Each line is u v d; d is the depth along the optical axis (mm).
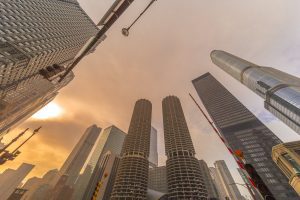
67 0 140875
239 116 184250
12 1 78188
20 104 120312
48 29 104688
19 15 82375
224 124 185625
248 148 144500
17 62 82000
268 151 133250
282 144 47688
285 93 110500
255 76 146875
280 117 121688
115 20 10039
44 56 103500
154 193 153000
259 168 126250
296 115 102438
